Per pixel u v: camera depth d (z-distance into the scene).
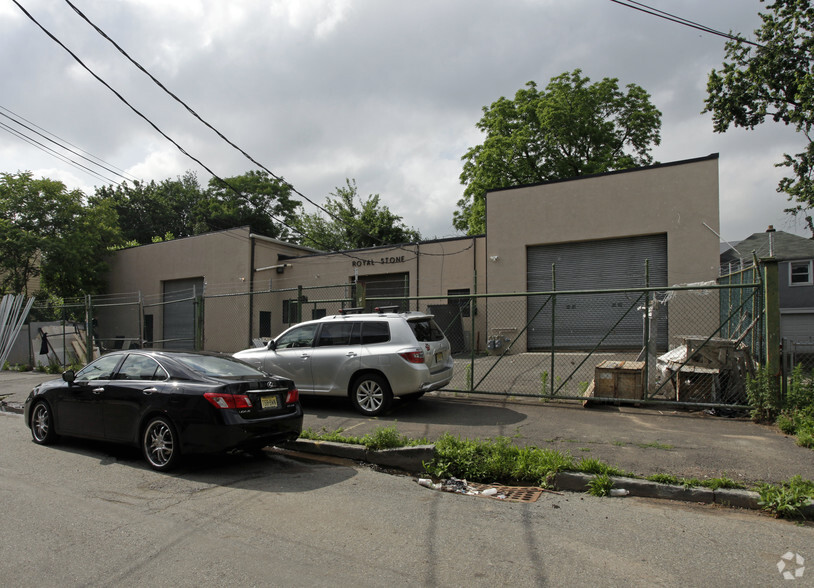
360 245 42.34
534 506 4.84
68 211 25.42
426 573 3.43
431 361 8.64
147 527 4.19
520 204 19.41
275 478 5.71
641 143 29.22
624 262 18.06
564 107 27.27
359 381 8.73
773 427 7.36
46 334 17.12
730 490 4.91
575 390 10.41
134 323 28.64
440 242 22.31
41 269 25.12
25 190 24.33
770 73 15.44
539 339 18.89
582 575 3.41
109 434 6.38
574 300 18.59
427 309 20.98
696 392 8.62
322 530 4.18
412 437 7.16
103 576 3.32
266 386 6.07
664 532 4.19
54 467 6.04
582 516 4.57
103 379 6.67
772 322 7.63
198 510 4.61
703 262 16.66
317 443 6.82
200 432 5.62
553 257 19.09
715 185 16.67
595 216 18.23
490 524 4.36
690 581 3.34
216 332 25.44
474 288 19.28
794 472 5.37
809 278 29.80
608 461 5.84
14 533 4.03
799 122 14.96
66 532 4.06
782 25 15.30
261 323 24.95
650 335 9.08
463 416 8.50
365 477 5.82
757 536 4.11
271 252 26.09
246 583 3.25
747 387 7.98
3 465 6.13
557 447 6.47
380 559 3.64
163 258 27.62
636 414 8.41
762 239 32.75
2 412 10.29
